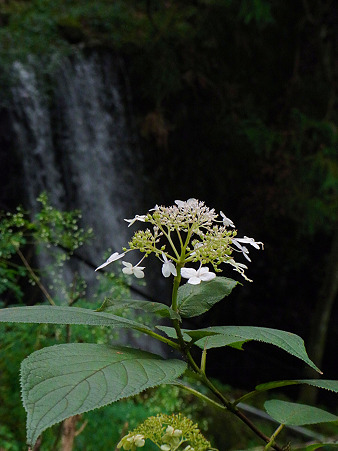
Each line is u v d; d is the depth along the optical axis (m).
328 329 10.91
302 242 11.28
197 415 5.62
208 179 11.28
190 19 11.19
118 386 0.79
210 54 11.09
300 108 11.28
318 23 11.14
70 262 8.71
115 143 10.49
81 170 9.96
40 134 9.46
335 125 11.05
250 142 10.97
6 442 3.05
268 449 1.14
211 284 1.08
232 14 10.95
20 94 9.22
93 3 10.85
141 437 0.99
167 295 10.30
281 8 11.05
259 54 11.29
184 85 10.98
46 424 0.70
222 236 1.01
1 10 10.06
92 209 10.01
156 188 11.03
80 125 9.98
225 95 11.09
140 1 11.26
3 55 9.27
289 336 0.95
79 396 0.75
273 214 11.16
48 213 3.12
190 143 11.16
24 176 9.24
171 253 8.00
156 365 0.88
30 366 0.80
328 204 10.34
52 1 10.62
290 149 10.81
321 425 6.45
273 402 1.24
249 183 11.15
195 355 7.68
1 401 3.12
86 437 3.35
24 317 0.93
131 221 1.03
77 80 9.93
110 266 4.08
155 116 10.74
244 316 11.31
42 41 9.77
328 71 11.16
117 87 10.56
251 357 10.18
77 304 2.94
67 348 0.87
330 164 10.31
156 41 10.66
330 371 10.98
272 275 11.41
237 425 5.97
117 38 10.49
